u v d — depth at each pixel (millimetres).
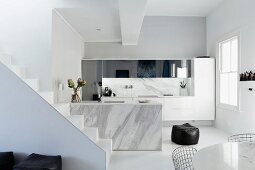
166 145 4977
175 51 7863
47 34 4523
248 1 5098
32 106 3518
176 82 7902
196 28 7859
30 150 3527
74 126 3529
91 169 3529
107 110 4598
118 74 7645
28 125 3523
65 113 4293
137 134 4590
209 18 7535
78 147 3525
